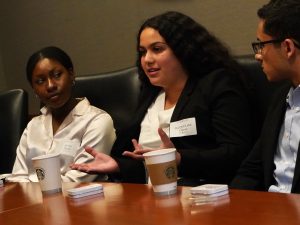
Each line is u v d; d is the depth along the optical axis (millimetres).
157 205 1208
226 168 1989
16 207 1435
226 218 1006
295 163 1615
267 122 1775
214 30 2982
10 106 2812
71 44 3918
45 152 2504
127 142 2361
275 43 1676
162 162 1314
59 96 2531
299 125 1678
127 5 3455
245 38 2854
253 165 1809
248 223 954
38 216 1259
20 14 4281
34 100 4309
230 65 2172
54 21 4016
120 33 3547
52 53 2572
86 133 2473
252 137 2084
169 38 2168
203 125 2096
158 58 2189
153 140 2213
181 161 1935
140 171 2027
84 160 2406
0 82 4523
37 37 4180
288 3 1642
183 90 2172
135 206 1226
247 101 2107
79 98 2672
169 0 3174
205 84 2121
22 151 2621
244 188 1770
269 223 941
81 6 3781
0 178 1971
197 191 1259
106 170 1896
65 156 2443
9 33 4414
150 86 2369
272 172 1732
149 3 3295
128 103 2605
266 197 1157
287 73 1696
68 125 2518
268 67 1729
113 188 1519
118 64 3615
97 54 3744
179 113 2135
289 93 1717
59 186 1596
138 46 2326
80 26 3822
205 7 3006
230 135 2023
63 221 1162
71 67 2646
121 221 1089
